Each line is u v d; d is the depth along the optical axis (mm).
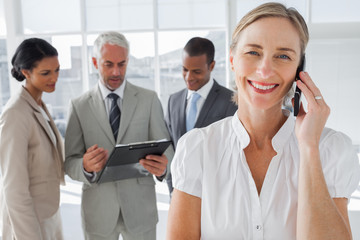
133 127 1909
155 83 6309
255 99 807
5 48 6438
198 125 2201
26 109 1746
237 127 898
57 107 6457
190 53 2166
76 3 6250
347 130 5777
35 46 1803
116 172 1731
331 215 744
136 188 1905
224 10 6035
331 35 5574
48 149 1817
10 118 1681
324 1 5516
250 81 811
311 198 760
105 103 1936
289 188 842
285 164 858
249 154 892
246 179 862
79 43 6324
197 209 900
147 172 1870
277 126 877
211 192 875
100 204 1865
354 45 5578
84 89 6422
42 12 6305
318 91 844
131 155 1650
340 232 735
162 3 6117
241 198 853
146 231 1938
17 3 6285
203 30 6109
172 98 2438
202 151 908
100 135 1887
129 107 1926
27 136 1713
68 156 1892
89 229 1880
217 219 867
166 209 4168
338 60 5637
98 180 1742
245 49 792
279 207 838
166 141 1685
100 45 1878
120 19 6215
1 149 1664
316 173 777
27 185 1678
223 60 6141
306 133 814
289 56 771
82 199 1922
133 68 6293
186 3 6082
